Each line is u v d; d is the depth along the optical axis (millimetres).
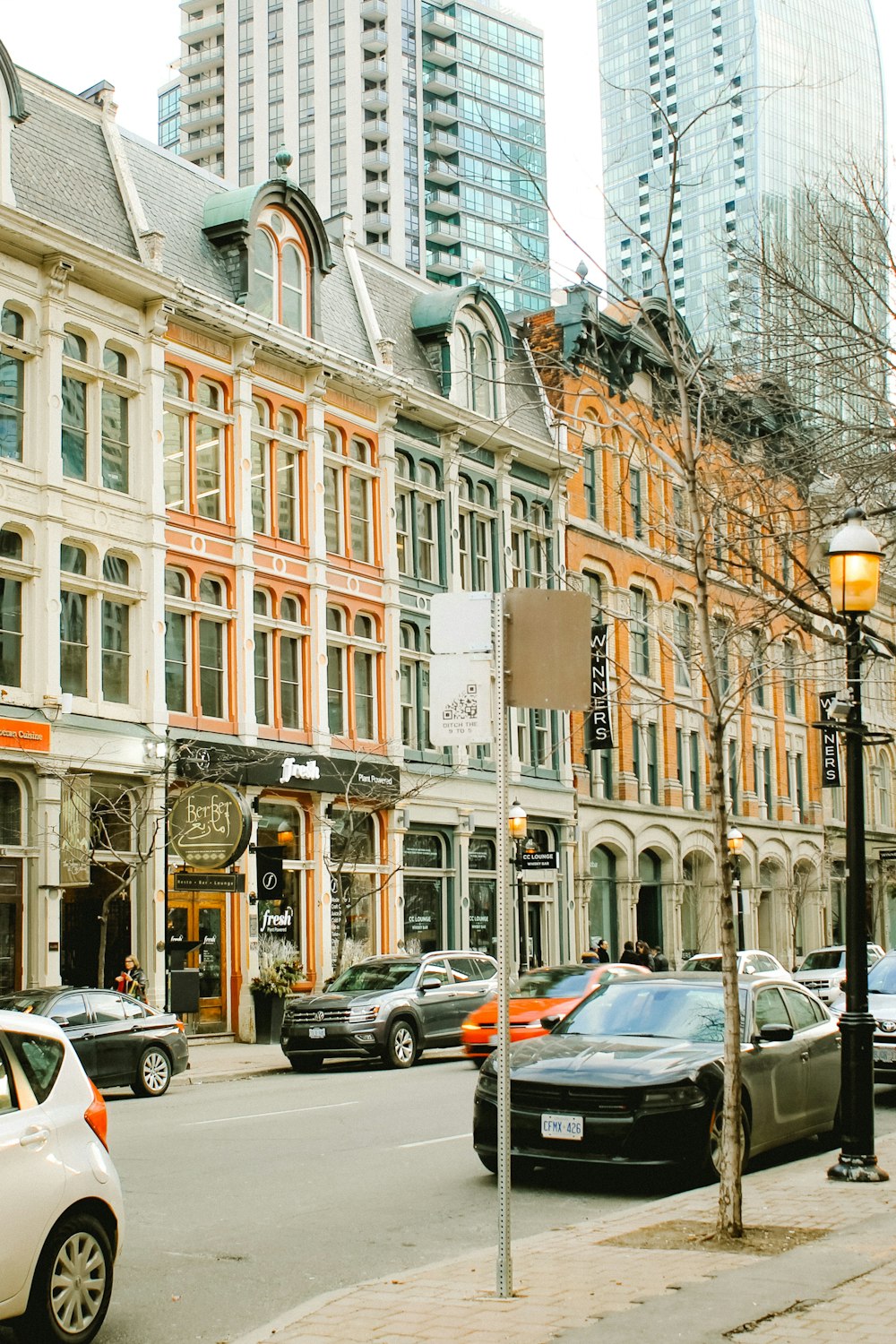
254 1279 9297
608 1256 8914
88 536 29188
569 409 43906
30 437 28391
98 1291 7520
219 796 28672
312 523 35156
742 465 15367
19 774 27203
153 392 30984
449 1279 8438
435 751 38906
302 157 110062
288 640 34625
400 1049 25375
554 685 7918
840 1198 10828
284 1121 17062
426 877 38750
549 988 22562
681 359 14359
